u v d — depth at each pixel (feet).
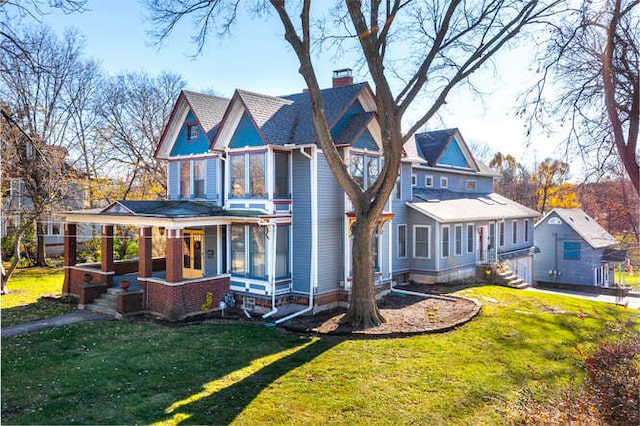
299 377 30.25
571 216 107.96
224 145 54.03
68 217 58.49
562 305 54.75
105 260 54.19
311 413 25.14
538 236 107.24
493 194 101.96
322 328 42.14
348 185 43.09
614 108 27.84
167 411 25.07
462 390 28.48
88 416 24.43
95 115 99.04
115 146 101.14
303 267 50.75
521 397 27.27
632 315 53.06
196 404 25.99
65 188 76.54
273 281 49.29
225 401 26.48
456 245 72.54
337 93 55.93
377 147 57.36
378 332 40.34
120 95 103.91
